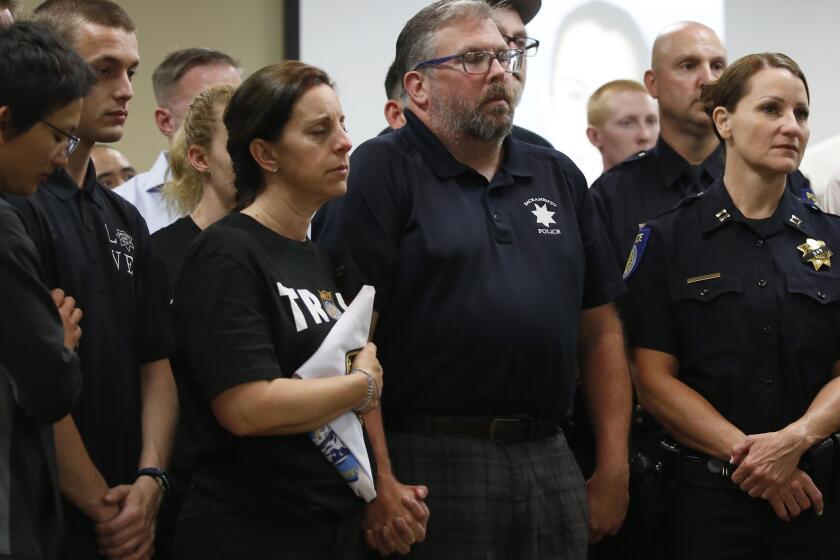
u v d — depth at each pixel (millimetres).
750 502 6234
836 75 13383
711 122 7375
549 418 5945
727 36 13031
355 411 4914
